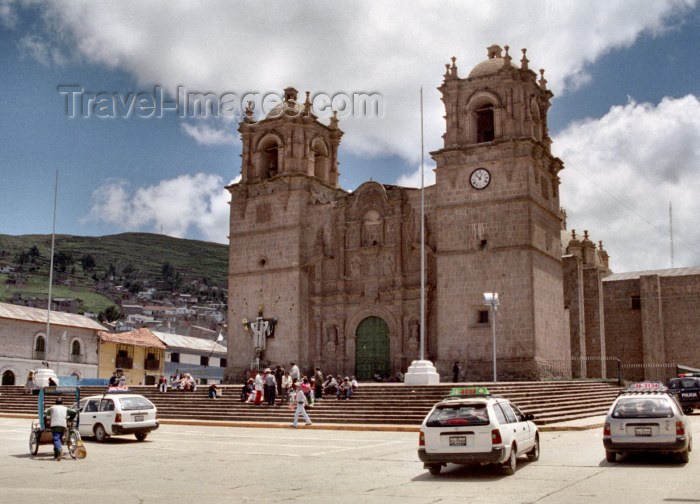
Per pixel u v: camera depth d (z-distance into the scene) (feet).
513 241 174.81
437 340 181.68
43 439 87.15
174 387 171.53
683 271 249.34
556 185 193.67
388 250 192.95
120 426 100.27
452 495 56.49
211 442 101.71
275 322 201.26
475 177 180.96
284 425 124.26
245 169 215.10
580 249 245.86
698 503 50.39
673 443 70.13
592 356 229.04
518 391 136.36
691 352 229.45
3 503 54.54
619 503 51.11
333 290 199.41
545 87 196.75
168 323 575.38
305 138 211.20
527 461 75.56
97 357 279.08
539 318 173.88
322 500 55.06
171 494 58.54
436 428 65.92
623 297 245.04
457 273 179.52
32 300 617.21
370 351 193.16
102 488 62.18
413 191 192.13
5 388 186.19
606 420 72.95
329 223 202.08
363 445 95.40
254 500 55.36
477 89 186.09
